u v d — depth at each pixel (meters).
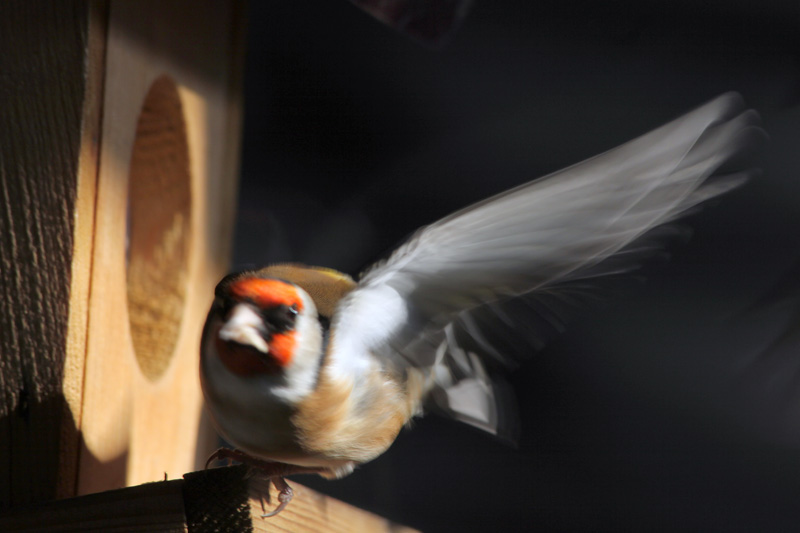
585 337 3.02
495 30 3.24
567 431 3.03
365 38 3.29
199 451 2.64
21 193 2.56
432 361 2.55
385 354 2.55
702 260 2.75
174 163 2.64
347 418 2.55
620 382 3.00
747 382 2.61
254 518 2.54
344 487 2.96
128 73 2.59
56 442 2.56
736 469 2.86
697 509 2.90
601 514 2.94
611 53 3.10
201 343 2.54
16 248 2.56
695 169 2.49
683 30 2.88
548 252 2.51
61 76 2.57
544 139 3.14
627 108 3.05
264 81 3.25
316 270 2.57
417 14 2.65
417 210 3.12
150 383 2.60
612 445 2.97
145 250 2.64
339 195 3.15
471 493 2.99
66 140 2.57
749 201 2.72
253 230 3.07
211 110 2.65
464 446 3.05
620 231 2.50
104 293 2.57
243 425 2.54
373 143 3.21
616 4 3.10
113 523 2.54
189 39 2.63
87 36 2.57
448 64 3.25
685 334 2.79
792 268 2.62
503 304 2.54
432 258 2.52
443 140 3.20
